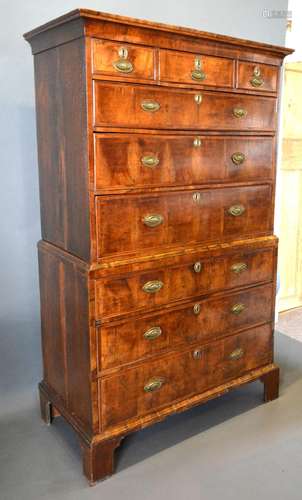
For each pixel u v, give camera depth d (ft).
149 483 5.81
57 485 5.77
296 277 12.01
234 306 6.79
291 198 11.32
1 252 7.14
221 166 6.22
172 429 6.84
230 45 5.89
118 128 5.23
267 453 6.34
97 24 4.84
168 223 5.87
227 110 6.11
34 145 7.12
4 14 6.57
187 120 5.74
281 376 8.39
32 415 7.22
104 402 5.75
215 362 6.75
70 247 5.79
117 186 5.36
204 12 8.38
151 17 7.83
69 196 5.63
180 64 5.53
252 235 6.82
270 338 7.41
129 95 5.23
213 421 7.04
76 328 5.81
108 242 5.43
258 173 6.68
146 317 5.89
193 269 6.18
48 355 6.79
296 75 10.50
